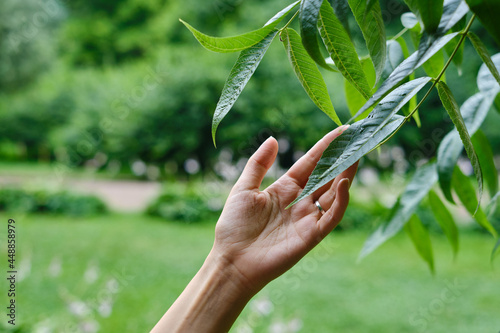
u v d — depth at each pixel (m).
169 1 15.52
